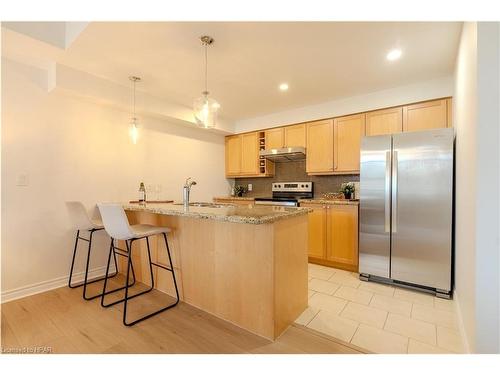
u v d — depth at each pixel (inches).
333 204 128.3
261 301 70.6
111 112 121.0
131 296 94.8
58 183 103.9
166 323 76.9
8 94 91.7
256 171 175.2
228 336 70.5
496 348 52.6
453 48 86.3
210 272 82.4
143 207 91.1
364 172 110.2
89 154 113.3
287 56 91.9
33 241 97.3
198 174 168.6
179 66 99.5
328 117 143.7
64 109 105.5
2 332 71.7
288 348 65.3
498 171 51.8
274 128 167.6
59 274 104.1
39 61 95.2
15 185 93.1
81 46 84.2
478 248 53.6
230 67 100.7
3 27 72.1
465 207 68.7
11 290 92.0
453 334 71.1
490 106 51.9
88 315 81.0
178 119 142.5
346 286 105.0
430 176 95.3
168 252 89.7
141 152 133.9
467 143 65.6
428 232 96.0
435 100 113.4
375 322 77.5
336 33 77.9
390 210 103.5
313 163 150.5
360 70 103.6
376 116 129.0
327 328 74.4
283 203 147.9
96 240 115.2
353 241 122.1
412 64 98.3
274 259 68.3
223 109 157.3
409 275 100.3
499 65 51.2
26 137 95.7
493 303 52.6
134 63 96.8
